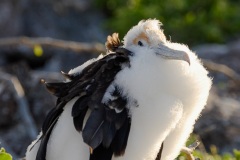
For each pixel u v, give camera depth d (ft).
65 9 81.15
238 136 50.65
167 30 74.54
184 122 30.78
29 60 72.38
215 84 62.80
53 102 50.31
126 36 32.12
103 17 82.28
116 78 29.35
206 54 69.00
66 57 73.10
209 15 77.00
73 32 79.61
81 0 82.58
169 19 75.15
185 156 36.88
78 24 80.33
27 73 52.29
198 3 77.51
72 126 29.09
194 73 30.55
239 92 60.29
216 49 69.87
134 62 29.60
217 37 75.05
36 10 79.56
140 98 29.07
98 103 28.68
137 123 28.99
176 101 29.66
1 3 77.15
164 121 29.22
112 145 28.55
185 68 30.25
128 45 31.81
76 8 81.66
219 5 77.15
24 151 46.44
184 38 74.74
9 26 77.00
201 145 43.27
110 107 28.68
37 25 78.59
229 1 80.69
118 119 28.68
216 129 50.70
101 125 28.27
